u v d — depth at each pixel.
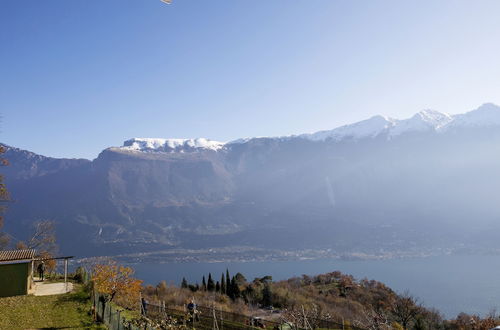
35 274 53.97
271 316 61.19
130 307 40.03
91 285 39.75
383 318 59.41
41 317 30.53
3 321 29.00
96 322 30.59
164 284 85.12
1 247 60.69
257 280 108.38
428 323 72.75
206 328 39.25
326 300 89.69
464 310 148.88
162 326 31.47
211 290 90.00
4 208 53.50
